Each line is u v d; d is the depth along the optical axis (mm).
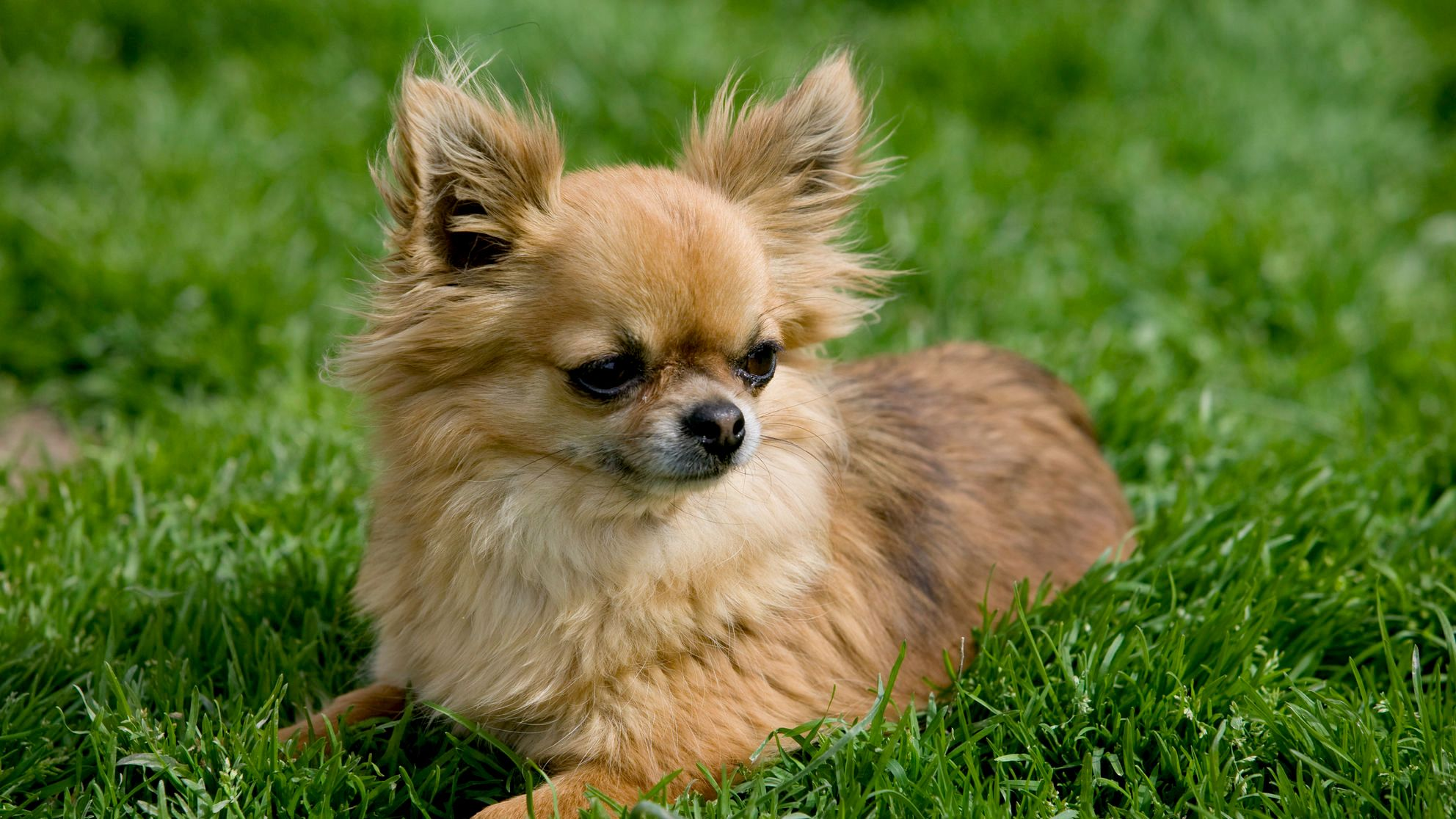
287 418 6250
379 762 3971
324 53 9438
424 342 3871
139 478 5598
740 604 4020
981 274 7531
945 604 4578
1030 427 5281
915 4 11281
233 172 8125
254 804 3666
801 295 4402
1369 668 4316
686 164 4457
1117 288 7598
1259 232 7734
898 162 8297
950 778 3664
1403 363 6914
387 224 4121
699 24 10008
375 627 4508
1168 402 6301
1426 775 3580
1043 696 3992
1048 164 8812
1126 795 3713
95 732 3832
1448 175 9773
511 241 3879
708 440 3740
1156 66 10141
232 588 4812
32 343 6891
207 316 6918
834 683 4059
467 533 3969
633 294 3750
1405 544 5152
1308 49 10875
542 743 4082
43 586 4824
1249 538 4957
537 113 4047
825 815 3594
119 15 9797
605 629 3918
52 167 8289
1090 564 4996
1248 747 3914
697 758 3865
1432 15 12750
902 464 4762
